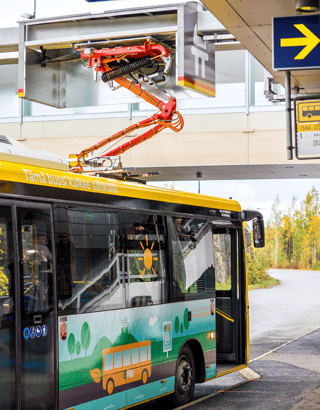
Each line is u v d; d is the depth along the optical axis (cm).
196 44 1002
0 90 2436
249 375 1037
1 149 585
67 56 1112
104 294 656
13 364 529
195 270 856
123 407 675
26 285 554
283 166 2262
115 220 689
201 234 881
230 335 1000
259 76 2258
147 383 723
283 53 833
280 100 1412
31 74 1086
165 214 792
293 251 9094
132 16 1027
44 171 601
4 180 548
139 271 723
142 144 2309
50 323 576
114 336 666
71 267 612
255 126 2250
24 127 2411
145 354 721
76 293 614
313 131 1158
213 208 927
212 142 2275
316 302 3034
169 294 782
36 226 577
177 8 987
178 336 798
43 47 1083
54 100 1138
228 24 926
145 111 2317
